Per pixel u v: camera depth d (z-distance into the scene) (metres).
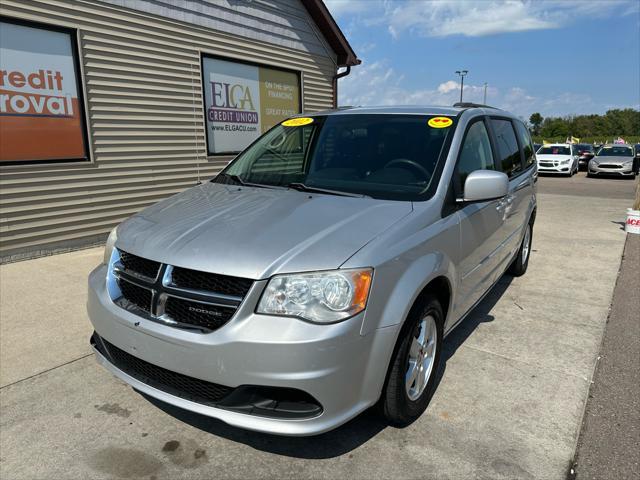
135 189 7.12
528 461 2.55
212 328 2.29
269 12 8.97
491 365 3.57
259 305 2.22
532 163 5.64
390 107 3.92
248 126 8.90
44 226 6.12
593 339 4.05
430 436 2.74
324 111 4.15
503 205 4.11
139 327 2.43
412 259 2.57
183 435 2.73
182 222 2.74
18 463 2.49
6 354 3.58
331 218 2.65
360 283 2.27
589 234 8.49
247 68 8.72
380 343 2.36
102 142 6.61
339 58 10.86
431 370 2.97
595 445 2.69
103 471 2.45
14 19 5.54
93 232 6.66
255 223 2.61
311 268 2.25
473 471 2.47
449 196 3.07
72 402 3.01
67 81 6.14
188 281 2.36
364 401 2.38
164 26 7.18
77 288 4.96
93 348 2.87
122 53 6.69
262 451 2.61
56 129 6.10
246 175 3.67
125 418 2.87
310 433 2.23
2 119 5.62
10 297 4.69
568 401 3.11
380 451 2.61
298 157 3.65
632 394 3.21
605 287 5.46
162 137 7.40
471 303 3.70
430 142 3.38
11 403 2.99
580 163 27.16
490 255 3.91
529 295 5.16
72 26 6.08
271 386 2.19
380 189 3.11
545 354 3.77
